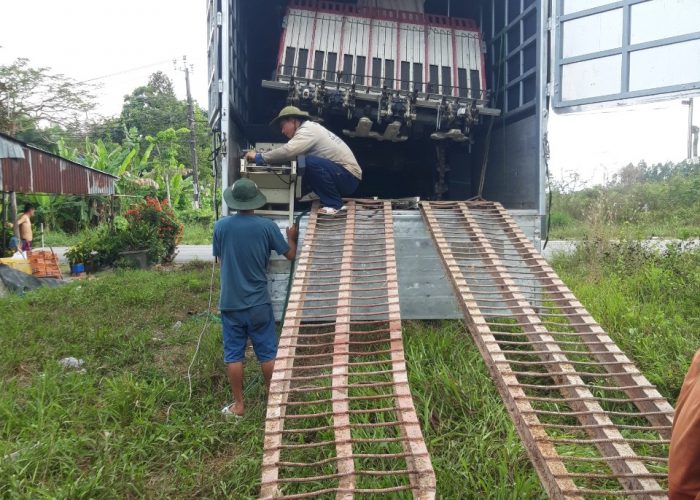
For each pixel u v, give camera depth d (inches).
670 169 850.8
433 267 176.4
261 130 243.0
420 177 263.0
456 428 116.0
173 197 831.7
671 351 153.0
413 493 73.9
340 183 164.7
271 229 132.6
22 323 202.8
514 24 207.0
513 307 125.8
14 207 379.2
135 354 167.2
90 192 432.5
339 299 122.6
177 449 110.6
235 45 205.9
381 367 143.8
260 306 129.6
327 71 207.5
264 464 78.8
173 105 1165.1
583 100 179.6
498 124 220.7
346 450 80.0
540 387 96.3
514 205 205.6
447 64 218.4
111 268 409.4
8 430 115.3
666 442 84.3
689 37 162.4
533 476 96.0
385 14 221.5
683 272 237.1
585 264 293.9
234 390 127.0
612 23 174.2
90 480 96.9
